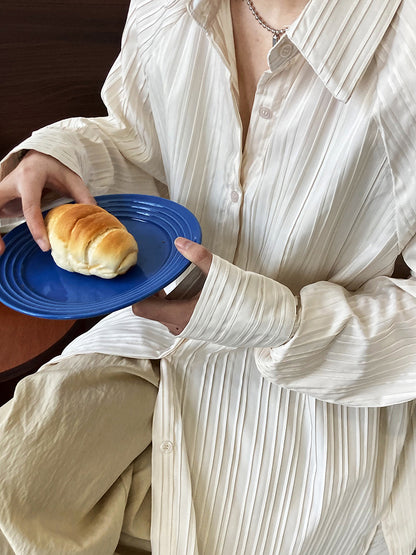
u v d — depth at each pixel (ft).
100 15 3.52
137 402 2.25
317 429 2.27
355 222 2.02
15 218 2.65
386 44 1.66
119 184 2.79
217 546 2.13
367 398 2.12
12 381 3.79
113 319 2.71
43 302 1.87
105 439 2.06
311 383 2.09
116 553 2.16
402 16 1.64
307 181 1.91
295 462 2.23
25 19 3.43
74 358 2.34
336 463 2.22
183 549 2.05
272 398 2.34
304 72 1.77
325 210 1.93
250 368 2.39
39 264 2.11
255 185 2.02
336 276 2.24
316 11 1.62
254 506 2.17
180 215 2.15
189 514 2.10
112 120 2.71
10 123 3.90
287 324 1.87
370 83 1.70
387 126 1.68
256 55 1.96
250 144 1.98
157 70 2.17
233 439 2.27
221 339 1.95
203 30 1.91
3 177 2.37
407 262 2.07
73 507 1.90
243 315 1.84
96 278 1.99
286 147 1.88
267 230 2.11
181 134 2.13
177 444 2.22
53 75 3.74
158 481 2.15
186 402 2.35
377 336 1.91
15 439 1.88
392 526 2.33
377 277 2.21
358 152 1.76
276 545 2.15
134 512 2.11
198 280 2.39
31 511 1.79
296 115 1.82
